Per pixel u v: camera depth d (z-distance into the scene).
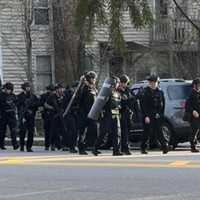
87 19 62.12
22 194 33.28
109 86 52.28
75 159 47.94
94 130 53.44
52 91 60.66
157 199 31.03
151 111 53.19
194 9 96.12
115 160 46.66
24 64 94.12
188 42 93.56
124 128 52.56
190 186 34.34
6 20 93.56
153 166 42.31
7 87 62.53
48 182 36.84
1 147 63.44
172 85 59.97
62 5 91.25
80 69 90.00
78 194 32.88
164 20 95.62
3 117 62.62
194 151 54.59
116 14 62.03
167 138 58.75
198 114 54.34
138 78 97.44
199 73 93.50
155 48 96.75
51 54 94.50
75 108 56.19
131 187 34.47
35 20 94.31
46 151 59.38
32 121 59.91
